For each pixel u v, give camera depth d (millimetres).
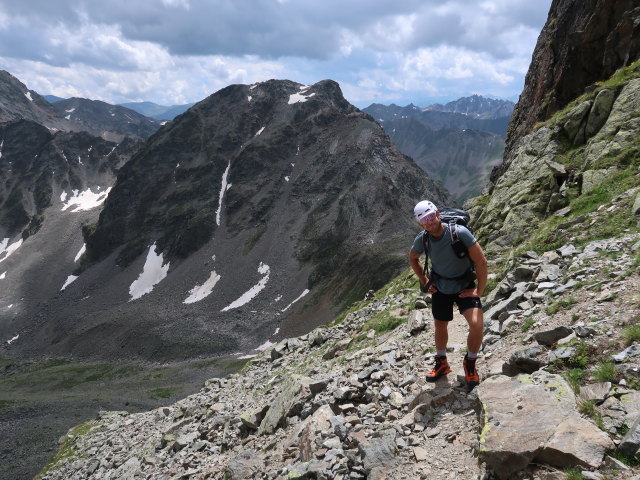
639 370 5590
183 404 23688
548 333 7438
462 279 7281
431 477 5637
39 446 91812
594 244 11203
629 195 13836
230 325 193250
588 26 28156
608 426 4957
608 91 21328
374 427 7488
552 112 30484
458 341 10312
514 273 11773
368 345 16062
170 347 177750
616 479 4211
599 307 7828
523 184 21688
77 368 173250
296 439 8961
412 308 17719
